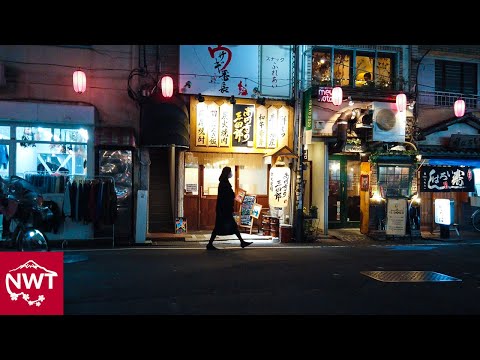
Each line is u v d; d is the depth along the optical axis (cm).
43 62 1298
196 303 693
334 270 974
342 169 1712
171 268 953
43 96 1297
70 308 655
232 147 1464
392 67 1667
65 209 1221
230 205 1234
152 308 662
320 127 1527
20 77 1280
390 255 1205
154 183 1577
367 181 1565
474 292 812
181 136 1336
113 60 1354
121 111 1362
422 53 1697
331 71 1593
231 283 826
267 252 1202
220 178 1237
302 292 774
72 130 1316
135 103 1372
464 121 1728
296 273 930
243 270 947
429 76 1720
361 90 1556
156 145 1334
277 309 671
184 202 1535
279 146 1503
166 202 1562
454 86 1767
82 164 1325
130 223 1320
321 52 1594
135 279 843
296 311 664
